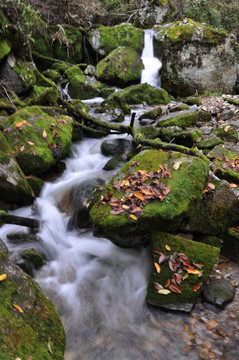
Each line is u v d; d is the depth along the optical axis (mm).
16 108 6055
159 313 2715
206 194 3439
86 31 11289
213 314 2648
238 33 13086
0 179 3623
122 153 5445
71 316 2748
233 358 2270
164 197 3090
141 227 3004
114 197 3293
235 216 3545
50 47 10445
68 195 4156
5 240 3562
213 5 13516
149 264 3180
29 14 7930
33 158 4367
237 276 3035
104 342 2488
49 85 8281
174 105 7812
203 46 10211
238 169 4262
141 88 8828
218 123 6703
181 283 2762
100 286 3127
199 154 4445
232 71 10477
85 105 7605
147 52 11320
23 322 2072
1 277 2152
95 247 3568
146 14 12586
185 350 2363
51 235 3684
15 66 7164
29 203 4051
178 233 3396
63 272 3297
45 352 2043
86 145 5844
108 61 9836
